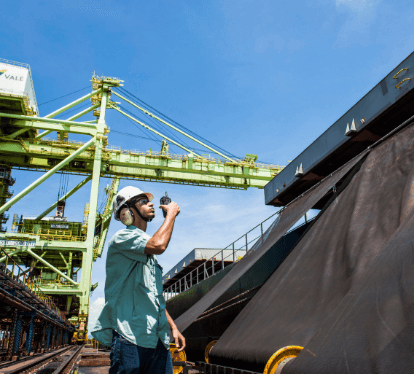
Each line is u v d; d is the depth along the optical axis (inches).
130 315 78.3
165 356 81.5
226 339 283.6
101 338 82.0
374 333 110.7
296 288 250.5
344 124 433.7
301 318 207.5
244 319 288.7
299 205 392.2
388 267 140.6
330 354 116.6
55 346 1888.5
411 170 233.8
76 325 2738.7
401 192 225.1
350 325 123.7
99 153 2171.5
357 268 203.0
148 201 91.9
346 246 233.6
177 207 86.9
